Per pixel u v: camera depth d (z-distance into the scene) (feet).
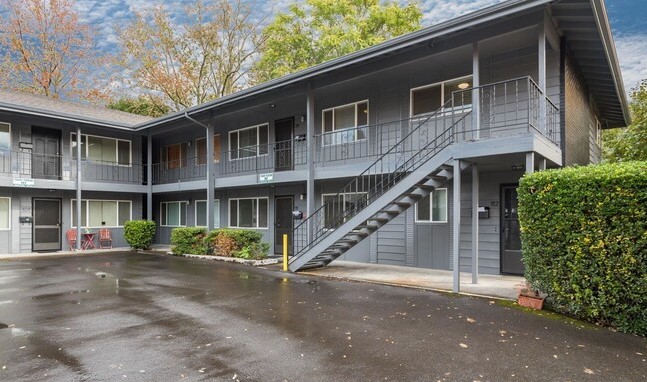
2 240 46.06
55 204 50.60
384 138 36.35
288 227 44.50
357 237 32.07
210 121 45.73
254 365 13.00
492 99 30.17
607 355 13.69
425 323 17.44
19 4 77.87
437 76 33.09
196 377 12.10
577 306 17.40
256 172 46.93
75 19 83.71
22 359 13.53
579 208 17.03
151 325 17.47
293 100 41.32
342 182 39.70
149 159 55.83
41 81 81.41
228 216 51.44
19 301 22.21
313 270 33.06
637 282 15.42
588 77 36.45
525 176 19.86
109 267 35.86
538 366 12.82
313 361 13.30
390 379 11.94
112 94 89.61
